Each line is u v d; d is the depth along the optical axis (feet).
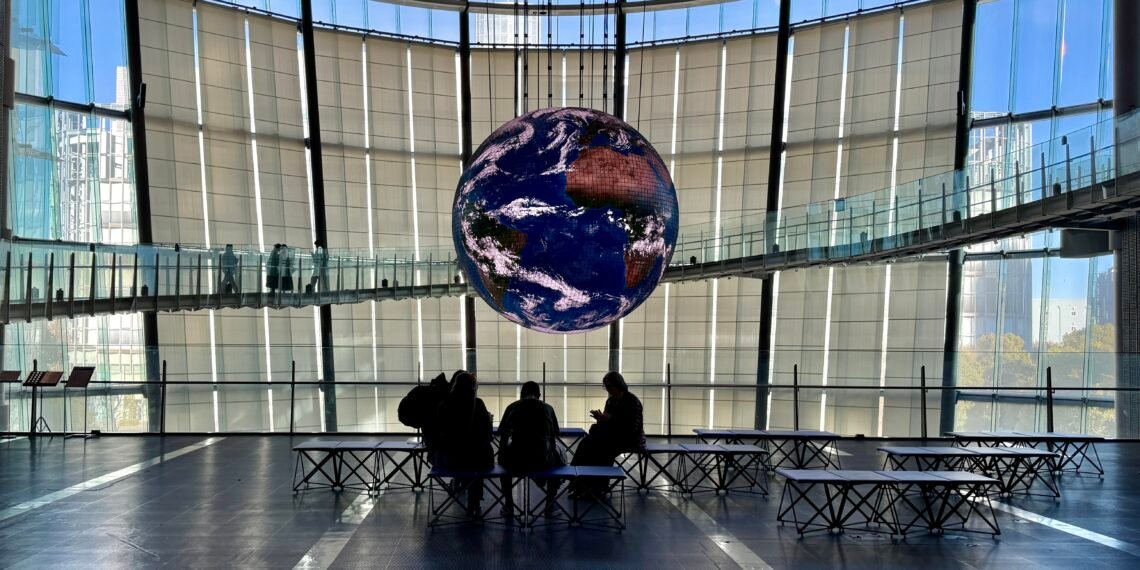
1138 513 29.81
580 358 84.99
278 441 46.55
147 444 45.21
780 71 83.10
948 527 27.66
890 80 81.82
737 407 52.60
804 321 86.99
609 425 32.01
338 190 88.58
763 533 26.58
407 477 33.40
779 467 40.09
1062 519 28.84
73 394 49.44
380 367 53.52
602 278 22.03
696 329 91.86
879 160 82.33
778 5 86.28
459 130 92.48
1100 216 51.75
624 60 87.81
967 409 52.75
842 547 24.97
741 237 72.59
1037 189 50.85
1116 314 61.21
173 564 22.80
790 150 86.53
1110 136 45.06
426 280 75.87
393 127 90.68
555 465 28.07
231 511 29.01
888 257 65.46
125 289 55.83
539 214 21.70
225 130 82.58
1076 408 51.67
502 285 22.57
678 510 29.91
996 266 79.25
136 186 76.02
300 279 65.92
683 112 90.68
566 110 23.58
